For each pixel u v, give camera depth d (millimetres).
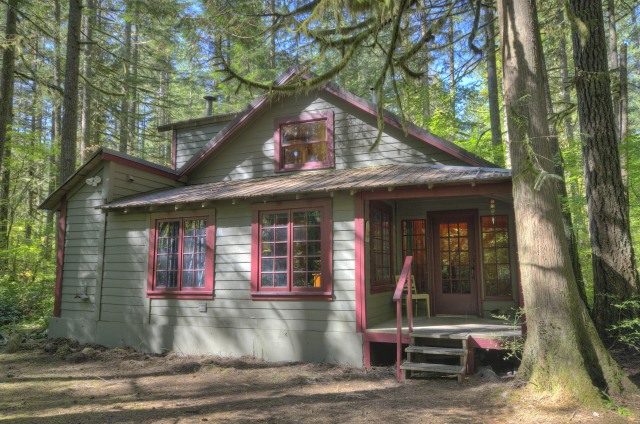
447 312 9383
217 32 8453
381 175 7910
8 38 11359
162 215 9344
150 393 6129
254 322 8273
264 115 10352
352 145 9445
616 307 7016
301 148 10000
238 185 9461
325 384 6445
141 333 9102
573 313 5430
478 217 9266
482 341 6570
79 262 10031
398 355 6562
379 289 8273
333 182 7891
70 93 11867
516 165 5844
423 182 6859
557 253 5543
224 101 22734
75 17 12148
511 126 5930
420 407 5172
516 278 8875
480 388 5848
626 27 14758
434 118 13984
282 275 8227
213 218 8859
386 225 9266
